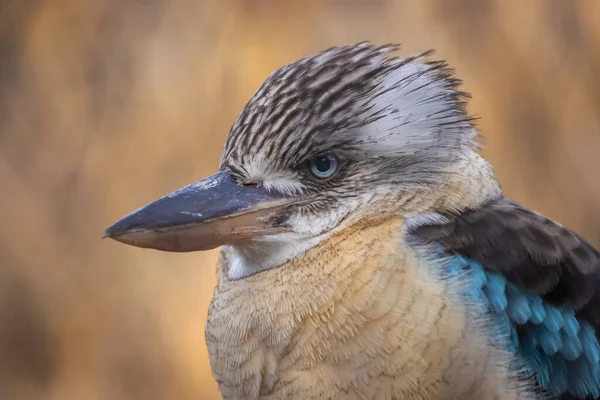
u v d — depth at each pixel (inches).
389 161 229.9
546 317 225.3
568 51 476.4
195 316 467.8
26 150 498.0
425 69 238.4
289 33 488.1
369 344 213.3
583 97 473.1
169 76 492.1
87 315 478.6
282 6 491.2
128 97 495.8
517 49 475.8
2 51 511.2
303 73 234.8
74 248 485.1
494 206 236.4
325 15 490.0
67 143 495.8
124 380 471.2
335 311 217.5
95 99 499.2
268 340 224.4
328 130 229.1
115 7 509.4
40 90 505.7
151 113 487.8
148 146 484.7
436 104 234.5
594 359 230.7
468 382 210.5
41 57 508.4
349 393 215.6
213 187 237.1
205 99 484.4
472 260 222.4
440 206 230.4
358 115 229.1
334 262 221.9
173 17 501.0
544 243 231.1
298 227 230.5
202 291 469.7
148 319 473.1
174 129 483.8
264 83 241.3
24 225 487.8
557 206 468.8
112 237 233.3
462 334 210.5
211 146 479.5
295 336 220.8
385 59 237.1
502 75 473.4
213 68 486.9
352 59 235.6
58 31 510.6
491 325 215.8
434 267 216.5
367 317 214.1
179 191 237.5
